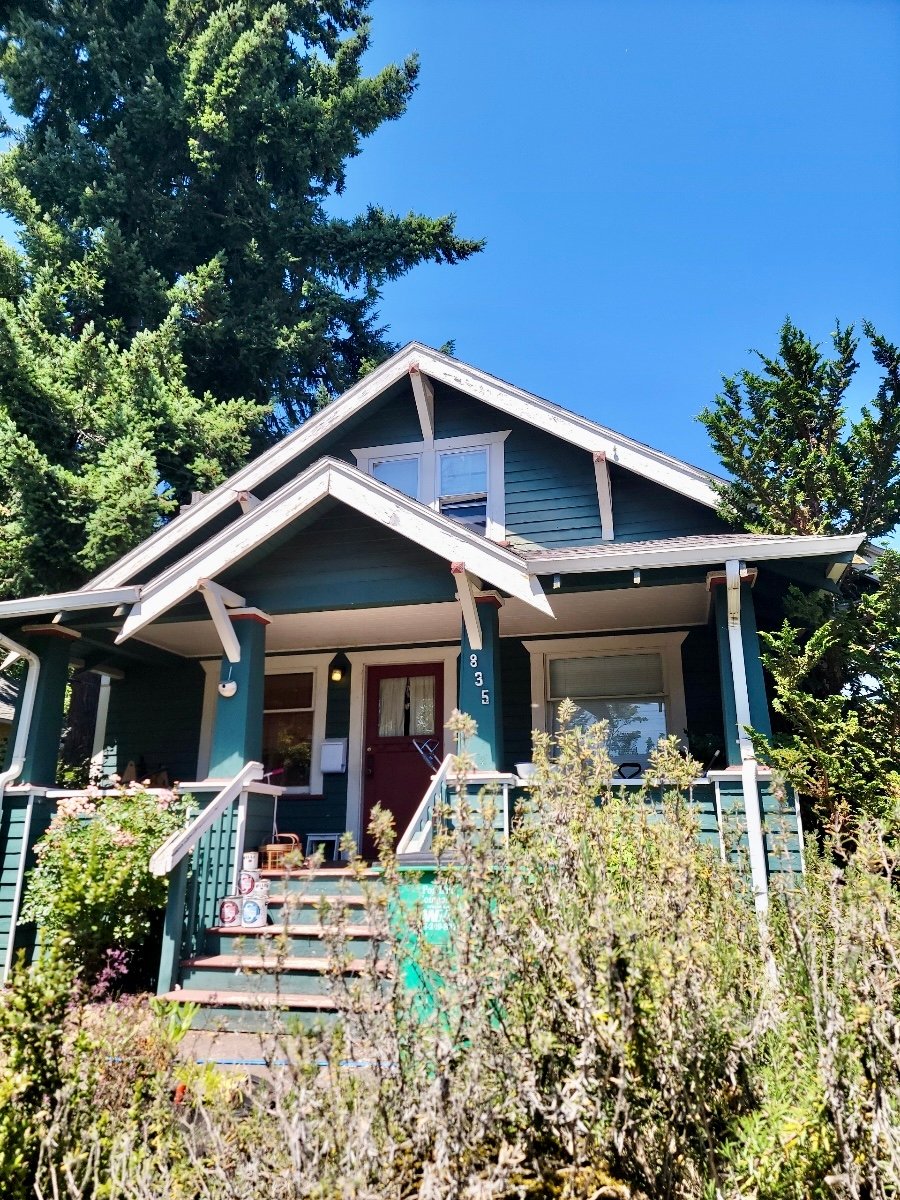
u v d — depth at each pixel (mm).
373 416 10688
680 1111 2461
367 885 2842
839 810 4789
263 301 22188
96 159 21547
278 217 22562
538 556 7301
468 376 9875
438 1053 2436
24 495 14305
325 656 10609
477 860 2834
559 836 3172
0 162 20766
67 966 3174
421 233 22547
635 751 9156
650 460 9047
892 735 6648
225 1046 5023
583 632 9594
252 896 6551
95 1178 2576
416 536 7418
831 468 7910
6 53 22312
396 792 10055
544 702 9516
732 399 8719
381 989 2738
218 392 21547
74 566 14805
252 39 20984
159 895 7039
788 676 6945
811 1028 2738
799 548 6883
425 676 10367
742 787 6773
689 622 9297
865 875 3170
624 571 7484
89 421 15773
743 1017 2889
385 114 23719
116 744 11039
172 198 22422
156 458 16906
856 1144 2404
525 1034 2592
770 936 3387
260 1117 2795
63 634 9070
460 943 2611
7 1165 2623
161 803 7672
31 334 16250
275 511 7824
